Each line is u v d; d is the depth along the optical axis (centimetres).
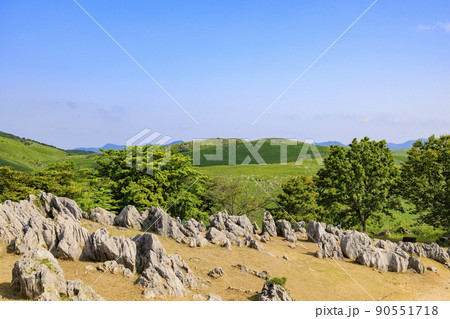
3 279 3003
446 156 7400
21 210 4328
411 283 4941
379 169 8138
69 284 2845
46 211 4878
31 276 2705
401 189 8006
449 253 6219
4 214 4106
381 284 4719
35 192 6775
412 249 6122
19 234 3781
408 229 8619
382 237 7906
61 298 2708
